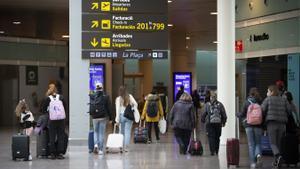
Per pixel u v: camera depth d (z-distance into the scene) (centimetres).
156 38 2023
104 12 2009
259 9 2325
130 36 2017
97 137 1788
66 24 3475
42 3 2677
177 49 4184
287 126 1505
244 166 1488
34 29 3750
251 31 2380
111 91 3322
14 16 3144
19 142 1620
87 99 2022
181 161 1595
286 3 2166
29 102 3328
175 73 3797
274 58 2255
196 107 3322
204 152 1853
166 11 2028
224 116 1756
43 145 1683
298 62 2111
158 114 2245
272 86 1459
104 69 3152
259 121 1447
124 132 1895
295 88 2127
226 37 2078
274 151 1449
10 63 3247
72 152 1830
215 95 1762
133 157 1697
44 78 3403
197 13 3025
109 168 1448
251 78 2389
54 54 3456
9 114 3281
